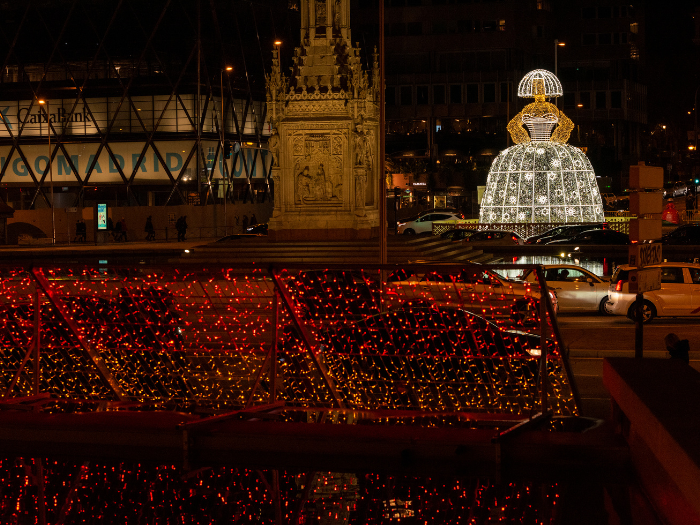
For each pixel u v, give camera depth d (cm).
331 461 966
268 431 993
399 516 812
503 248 4409
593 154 10106
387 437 959
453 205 8525
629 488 848
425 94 9888
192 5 7144
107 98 7325
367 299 1150
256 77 7969
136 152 7269
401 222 5884
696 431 599
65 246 5838
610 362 880
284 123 3256
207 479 945
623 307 2358
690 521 610
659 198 1385
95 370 1252
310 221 3278
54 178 7512
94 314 1177
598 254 4156
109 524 809
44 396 1174
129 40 7288
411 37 9869
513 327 1155
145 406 1214
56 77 7481
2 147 7612
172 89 7125
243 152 7738
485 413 1090
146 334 1195
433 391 1168
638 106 10750
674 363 871
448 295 1146
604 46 10288
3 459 1036
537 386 1080
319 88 3234
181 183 7181
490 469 932
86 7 7350
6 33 7606
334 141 3247
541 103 5456
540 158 5491
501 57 9688
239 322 1162
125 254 4978
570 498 841
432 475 942
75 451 1033
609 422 1027
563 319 2419
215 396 1204
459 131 9794
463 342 1145
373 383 1176
